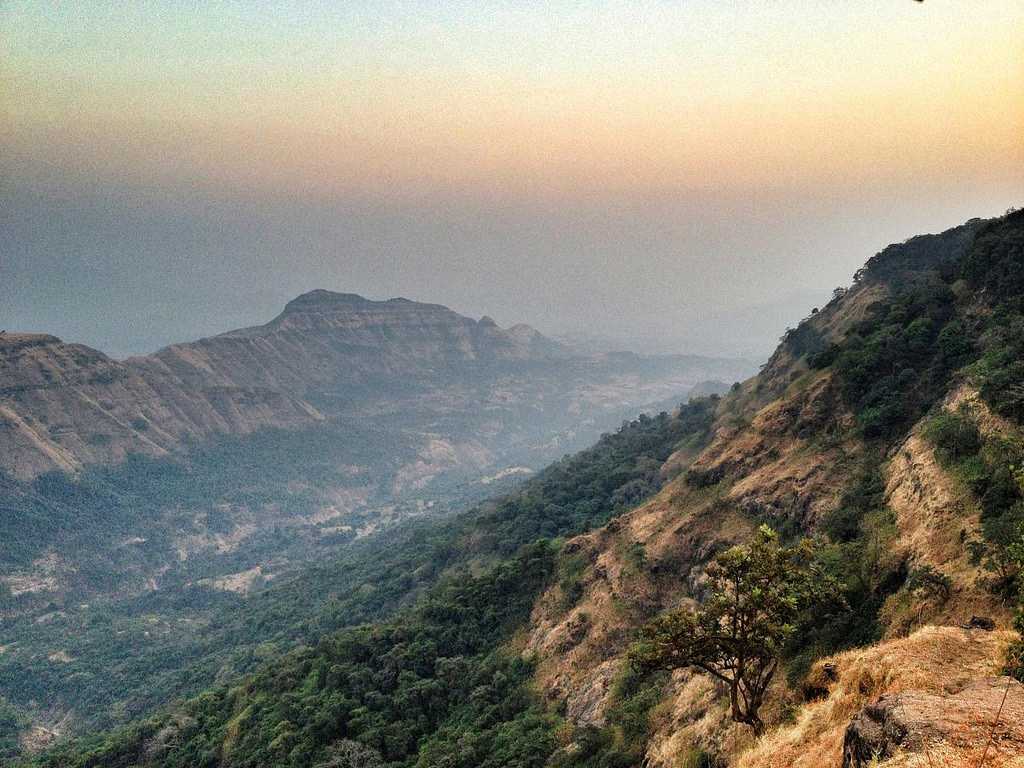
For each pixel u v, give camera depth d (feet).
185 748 280.10
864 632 113.80
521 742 186.60
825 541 156.46
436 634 281.74
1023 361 139.44
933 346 201.26
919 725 48.78
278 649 428.15
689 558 216.13
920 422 167.32
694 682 147.64
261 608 584.40
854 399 210.18
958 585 101.81
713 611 85.97
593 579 244.63
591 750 164.76
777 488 203.41
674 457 411.54
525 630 257.14
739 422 275.80
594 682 194.80
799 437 218.38
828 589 91.30
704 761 111.75
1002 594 91.97
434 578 449.48
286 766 226.79
